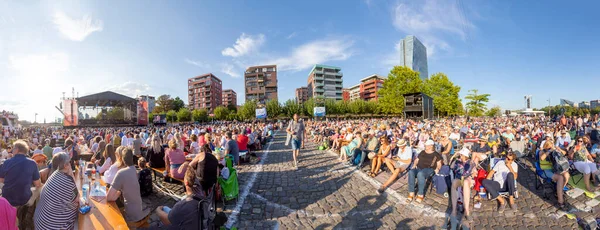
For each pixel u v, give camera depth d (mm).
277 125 36594
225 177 5219
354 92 132000
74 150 8062
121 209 4328
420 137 11242
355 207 4953
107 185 4398
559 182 4922
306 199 5395
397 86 44031
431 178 5812
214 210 3721
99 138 9758
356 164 8352
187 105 114625
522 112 62781
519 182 6336
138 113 44188
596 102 42281
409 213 4672
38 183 3822
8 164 3434
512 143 8914
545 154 5527
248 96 89375
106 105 42969
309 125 24703
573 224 4258
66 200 2957
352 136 10000
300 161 9531
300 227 4195
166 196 5594
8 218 2082
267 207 4992
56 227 2879
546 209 4777
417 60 113688
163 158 6832
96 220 3002
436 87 46438
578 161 5828
